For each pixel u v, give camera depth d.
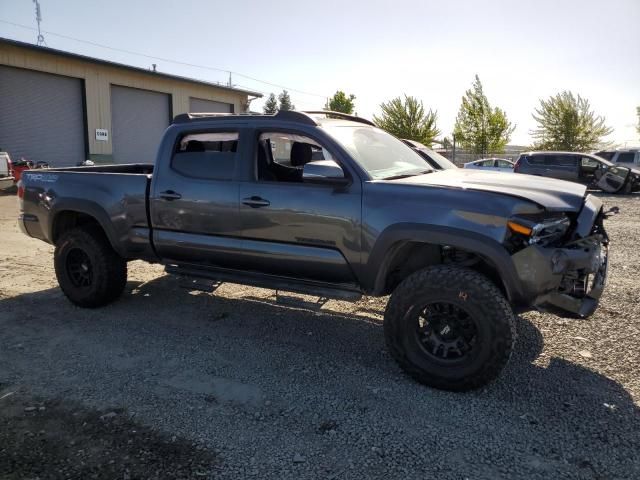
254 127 4.34
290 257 4.08
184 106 26.41
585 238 3.54
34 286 6.06
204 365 3.90
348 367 3.87
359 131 4.52
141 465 2.67
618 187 18.95
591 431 2.96
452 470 2.63
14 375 3.73
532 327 4.62
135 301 5.50
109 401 3.35
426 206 3.49
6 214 12.00
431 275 3.44
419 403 3.31
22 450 2.80
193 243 4.56
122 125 23.52
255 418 3.13
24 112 19.61
